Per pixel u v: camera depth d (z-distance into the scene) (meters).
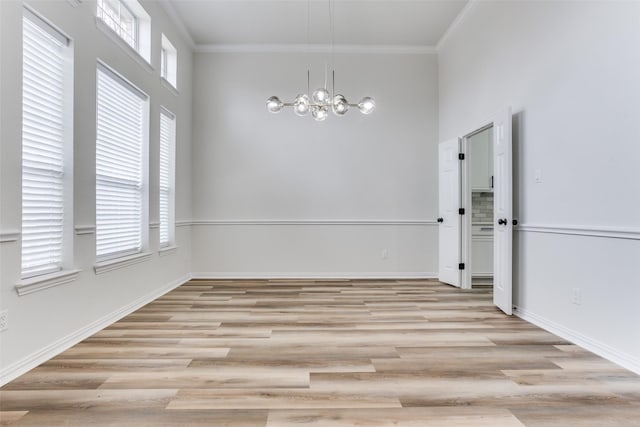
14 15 2.04
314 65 5.38
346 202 5.39
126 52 3.36
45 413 1.71
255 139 5.36
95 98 2.87
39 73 2.35
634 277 2.19
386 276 5.39
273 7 4.36
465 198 4.69
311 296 4.19
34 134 2.31
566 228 2.72
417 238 5.41
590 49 2.53
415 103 5.41
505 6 3.60
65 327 2.50
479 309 3.63
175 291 4.43
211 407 1.77
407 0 4.21
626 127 2.25
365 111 3.65
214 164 5.35
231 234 5.36
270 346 2.58
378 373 2.15
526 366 2.25
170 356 2.39
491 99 3.89
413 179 5.40
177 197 4.78
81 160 2.69
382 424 1.63
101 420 1.65
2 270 1.98
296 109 3.61
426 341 2.70
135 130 3.71
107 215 3.21
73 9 2.57
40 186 2.37
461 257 4.71
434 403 1.81
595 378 2.09
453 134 4.91
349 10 4.42
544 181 3.02
